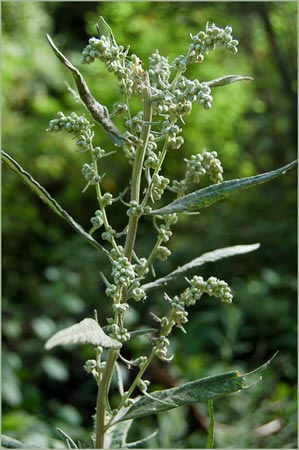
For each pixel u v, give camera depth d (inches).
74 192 71.7
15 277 62.3
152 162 16.6
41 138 74.4
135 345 45.1
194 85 16.2
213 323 50.0
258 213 61.8
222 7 58.9
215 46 16.6
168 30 60.4
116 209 69.6
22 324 50.6
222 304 50.0
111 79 63.2
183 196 17.0
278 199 62.0
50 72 78.2
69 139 74.3
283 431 32.7
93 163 17.0
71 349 46.6
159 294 51.8
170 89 16.6
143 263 17.3
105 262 60.0
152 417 37.4
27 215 68.6
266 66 66.1
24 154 74.9
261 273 55.5
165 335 17.0
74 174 72.9
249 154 69.0
